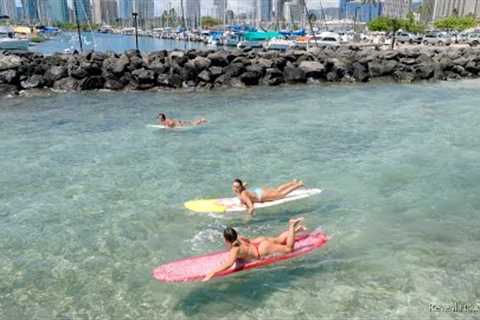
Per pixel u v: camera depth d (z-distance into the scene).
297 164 14.05
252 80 31.69
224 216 10.30
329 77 33.94
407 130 18.47
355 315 6.84
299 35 76.31
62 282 7.78
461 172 13.29
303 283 7.66
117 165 13.91
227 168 13.66
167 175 13.05
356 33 79.38
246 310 7.00
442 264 8.27
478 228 9.76
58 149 15.54
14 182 12.45
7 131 17.95
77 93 27.69
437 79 36.25
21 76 27.98
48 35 99.44
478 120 20.42
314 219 10.13
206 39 80.62
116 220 10.15
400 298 7.23
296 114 21.75
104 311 7.02
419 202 11.15
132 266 8.27
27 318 6.87
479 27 101.69
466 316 6.78
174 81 29.89
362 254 8.59
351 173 13.19
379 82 34.44
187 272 7.70
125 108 23.11
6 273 8.06
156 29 104.50
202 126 19.05
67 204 11.02
